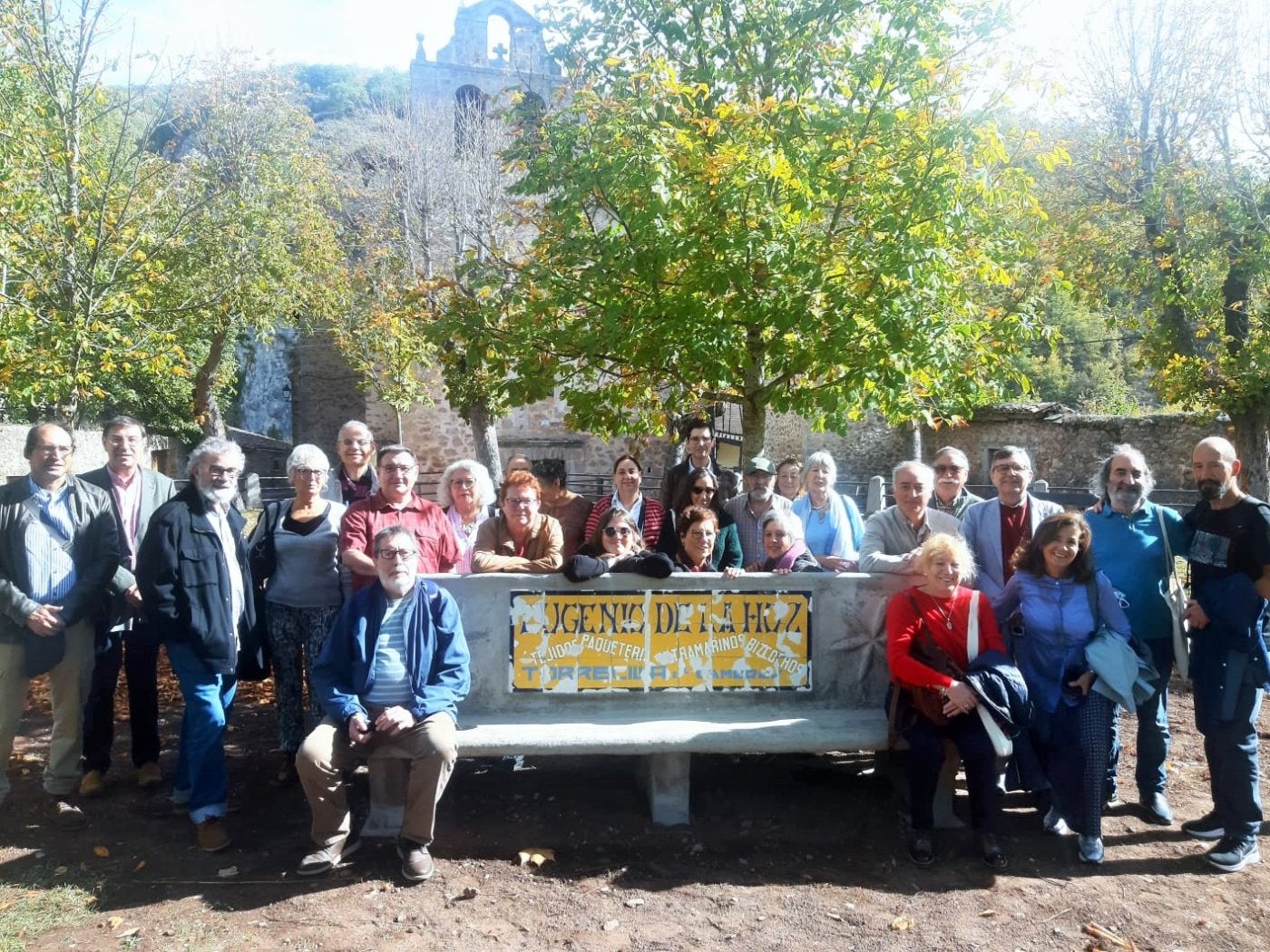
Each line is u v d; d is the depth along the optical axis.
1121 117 15.72
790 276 6.00
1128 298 17.38
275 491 26.19
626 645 4.33
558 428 25.78
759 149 5.88
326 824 3.68
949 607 4.00
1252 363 14.29
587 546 4.70
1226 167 14.76
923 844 3.82
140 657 4.61
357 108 45.81
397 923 3.34
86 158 11.00
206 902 3.48
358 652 3.78
